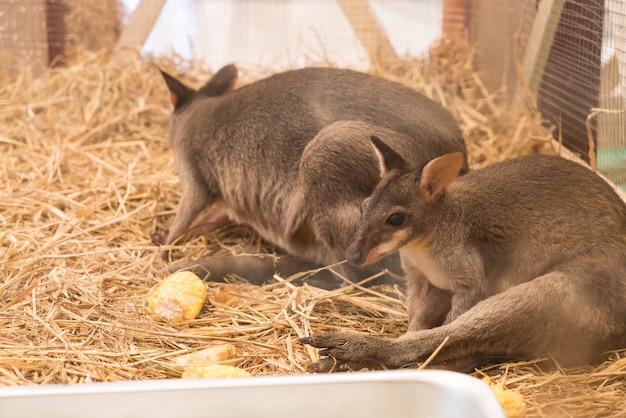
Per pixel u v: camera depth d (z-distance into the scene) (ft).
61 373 4.97
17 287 5.57
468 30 8.20
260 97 5.97
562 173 5.27
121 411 4.49
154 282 5.68
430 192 5.13
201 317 5.41
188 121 6.15
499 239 5.18
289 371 5.07
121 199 6.40
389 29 8.80
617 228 5.18
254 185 5.94
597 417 4.80
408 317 5.39
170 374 5.01
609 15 5.84
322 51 8.68
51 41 8.35
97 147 7.09
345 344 4.98
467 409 4.47
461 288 5.21
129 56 8.11
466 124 7.09
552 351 5.04
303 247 5.88
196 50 8.77
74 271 5.69
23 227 6.14
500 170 5.35
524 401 4.82
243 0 8.96
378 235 5.11
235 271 5.78
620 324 5.03
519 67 6.75
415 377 4.54
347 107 5.78
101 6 8.39
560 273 5.05
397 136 5.62
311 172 5.63
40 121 7.36
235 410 4.52
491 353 5.04
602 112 5.92
